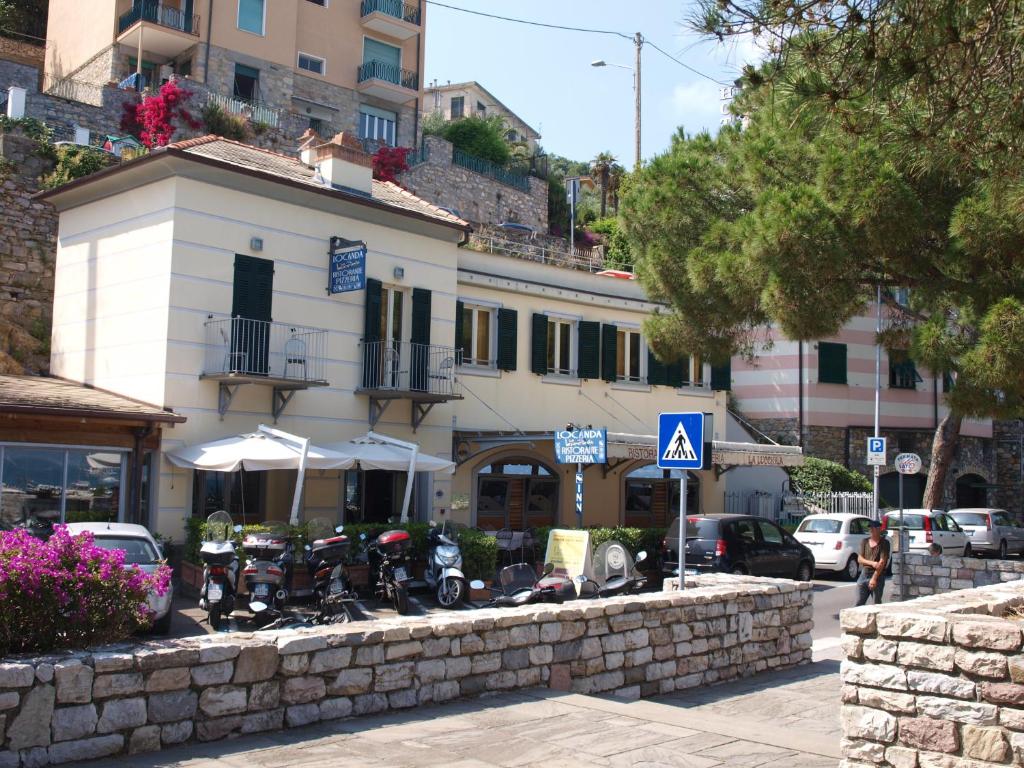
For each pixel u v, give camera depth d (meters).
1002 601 7.36
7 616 6.30
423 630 7.92
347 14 43.81
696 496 28.48
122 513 16.95
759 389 35.94
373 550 16.34
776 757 6.76
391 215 21.08
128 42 37.78
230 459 16.09
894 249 12.27
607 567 15.95
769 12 6.20
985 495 40.41
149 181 18.34
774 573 20.03
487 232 39.25
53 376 20.33
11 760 5.73
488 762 6.37
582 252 41.31
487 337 24.05
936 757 5.71
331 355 19.97
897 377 36.81
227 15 39.12
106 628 6.83
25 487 15.97
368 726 7.22
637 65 41.31
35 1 46.06
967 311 12.65
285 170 20.34
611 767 6.38
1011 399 12.09
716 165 17.73
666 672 9.98
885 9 6.05
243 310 18.52
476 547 18.19
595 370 25.98
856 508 30.69
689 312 17.55
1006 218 10.59
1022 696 5.40
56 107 31.06
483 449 23.00
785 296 12.78
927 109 6.96
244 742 6.66
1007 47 6.22
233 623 14.01
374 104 44.91
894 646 5.95
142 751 6.29
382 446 18.44
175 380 17.56
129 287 18.55
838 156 12.02
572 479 25.50
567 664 9.00
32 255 22.95
